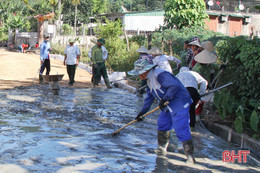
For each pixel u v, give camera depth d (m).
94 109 8.00
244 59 6.71
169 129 4.99
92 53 11.94
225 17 27.64
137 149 5.04
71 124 6.32
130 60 17.12
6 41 40.38
